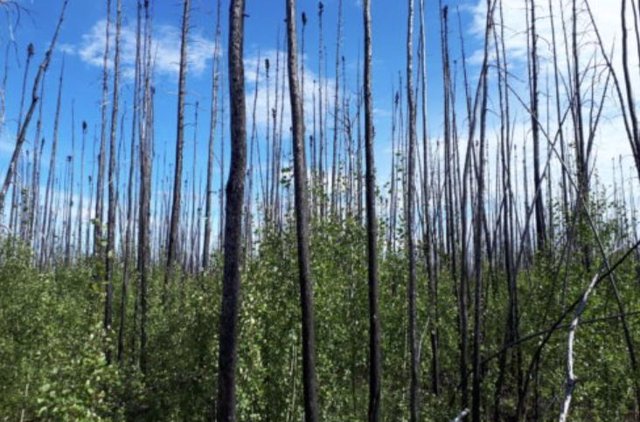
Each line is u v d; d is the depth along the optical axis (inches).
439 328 551.8
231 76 241.6
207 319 400.8
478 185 378.9
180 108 579.8
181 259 1429.6
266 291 399.5
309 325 303.9
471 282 623.2
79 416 261.1
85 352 270.4
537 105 445.1
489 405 484.4
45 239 1401.3
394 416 469.4
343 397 436.5
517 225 643.5
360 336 453.4
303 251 306.5
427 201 495.8
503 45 434.9
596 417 398.0
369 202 357.4
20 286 506.6
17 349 447.8
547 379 413.7
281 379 392.8
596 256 433.4
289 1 309.4
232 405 230.7
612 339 393.7
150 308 621.6
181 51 569.3
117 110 579.8
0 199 347.9
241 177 240.1
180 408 392.8
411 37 385.4
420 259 559.8
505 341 427.5
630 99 300.4
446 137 533.6
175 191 585.0
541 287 440.1
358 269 463.8
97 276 296.5
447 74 512.1
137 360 525.0
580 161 375.2
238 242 237.9
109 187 562.9
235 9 243.1
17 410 443.2
